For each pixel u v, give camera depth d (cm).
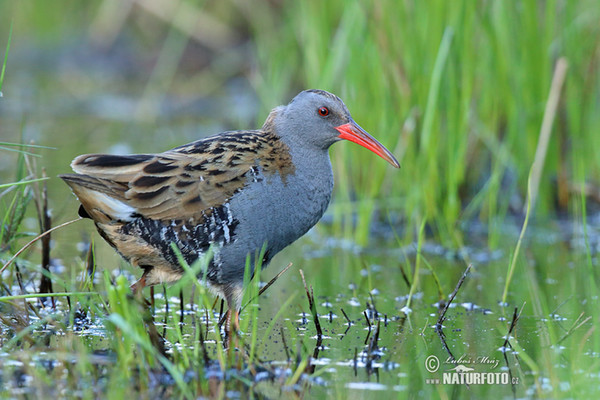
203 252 898
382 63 1312
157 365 777
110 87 2294
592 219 1408
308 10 1422
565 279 1128
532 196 1308
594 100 1410
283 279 1140
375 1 1308
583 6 1431
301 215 955
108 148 1697
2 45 2533
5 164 1603
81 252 1185
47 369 781
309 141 965
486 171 1486
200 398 732
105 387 745
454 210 1273
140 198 870
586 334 884
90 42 2484
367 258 1242
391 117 1321
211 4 2238
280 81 1600
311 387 767
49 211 1055
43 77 2358
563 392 762
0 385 742
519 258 1226
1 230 984
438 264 1209
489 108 1370
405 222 1382
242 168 901
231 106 2080
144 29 2423
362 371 809
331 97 978
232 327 838
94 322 914
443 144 1331
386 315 982
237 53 2233
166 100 2138
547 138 1309
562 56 1379
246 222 901
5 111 2012
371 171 1318
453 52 1273
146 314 825
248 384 765
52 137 1794
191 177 882
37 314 906
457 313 996
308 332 920
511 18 1355
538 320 966
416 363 833
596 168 1444
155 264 911
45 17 2614
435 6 1284
